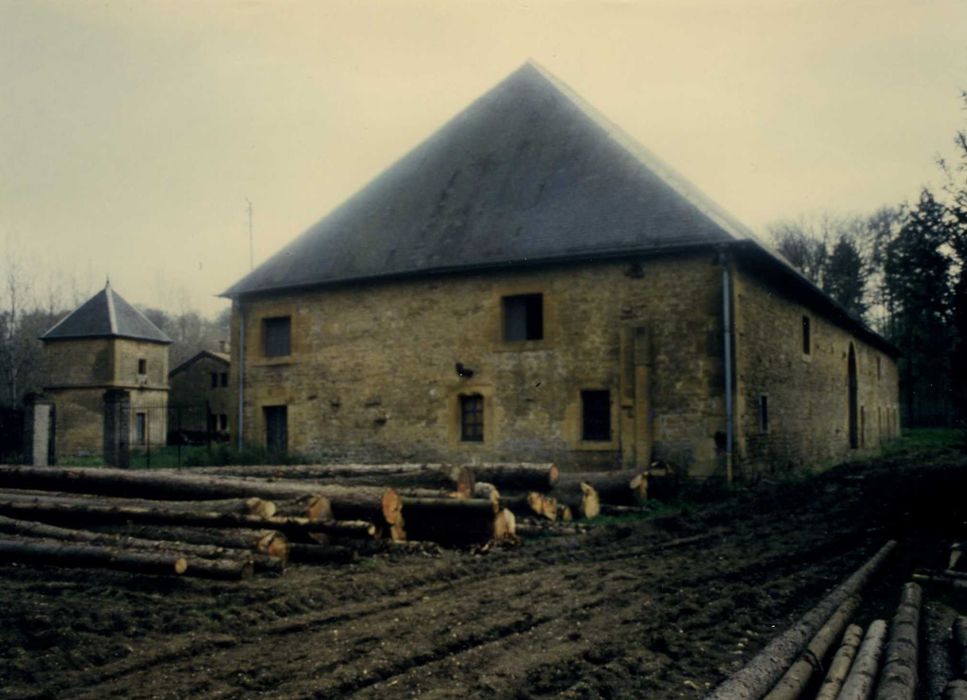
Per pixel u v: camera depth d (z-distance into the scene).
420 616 6.34
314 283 19.31
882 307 51.56
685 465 14.93
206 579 7.19
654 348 15.41
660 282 15.48
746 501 13.84
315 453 19.28
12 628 5.55
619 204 16.66
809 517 12.41
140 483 10.15
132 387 36.00
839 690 4.45
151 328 37.81
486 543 9.42
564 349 16.30
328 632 5.83
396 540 9.27
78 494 10.26
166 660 5.10
